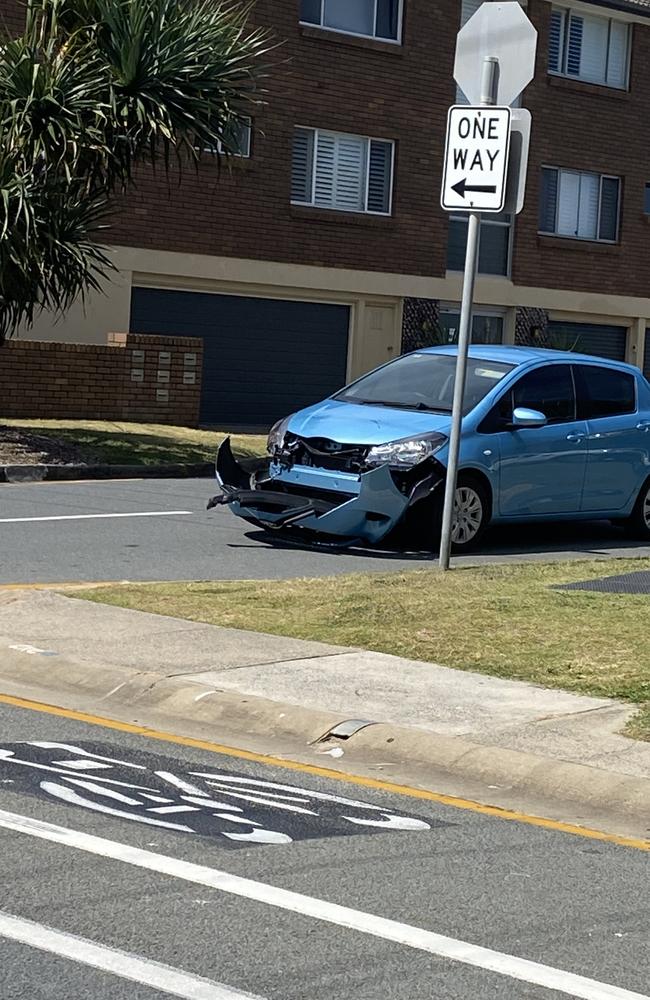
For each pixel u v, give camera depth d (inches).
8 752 287.1
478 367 571.5
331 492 524.7
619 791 272.4
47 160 728.3
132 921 202.7
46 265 727.1
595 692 334.0
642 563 502.6
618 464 592.4
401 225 1149.1
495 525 560.4
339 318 1138.7
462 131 441.7
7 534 539.2
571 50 1239.5
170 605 414.0
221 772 283.0
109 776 275.0
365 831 251.6
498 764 285.9
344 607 410.0
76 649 362.0
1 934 195.9
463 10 1169.4
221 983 183.3
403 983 186.2
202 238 1046.4
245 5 1040.8
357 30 1116.5
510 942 202.8
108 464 753.6
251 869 227.6
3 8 938.7
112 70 736.3
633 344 1314.0
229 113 764.6
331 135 1110.4
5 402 887.7
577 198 1259.2
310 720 310.2
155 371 942.4
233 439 895.7
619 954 200.4
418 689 334.6
